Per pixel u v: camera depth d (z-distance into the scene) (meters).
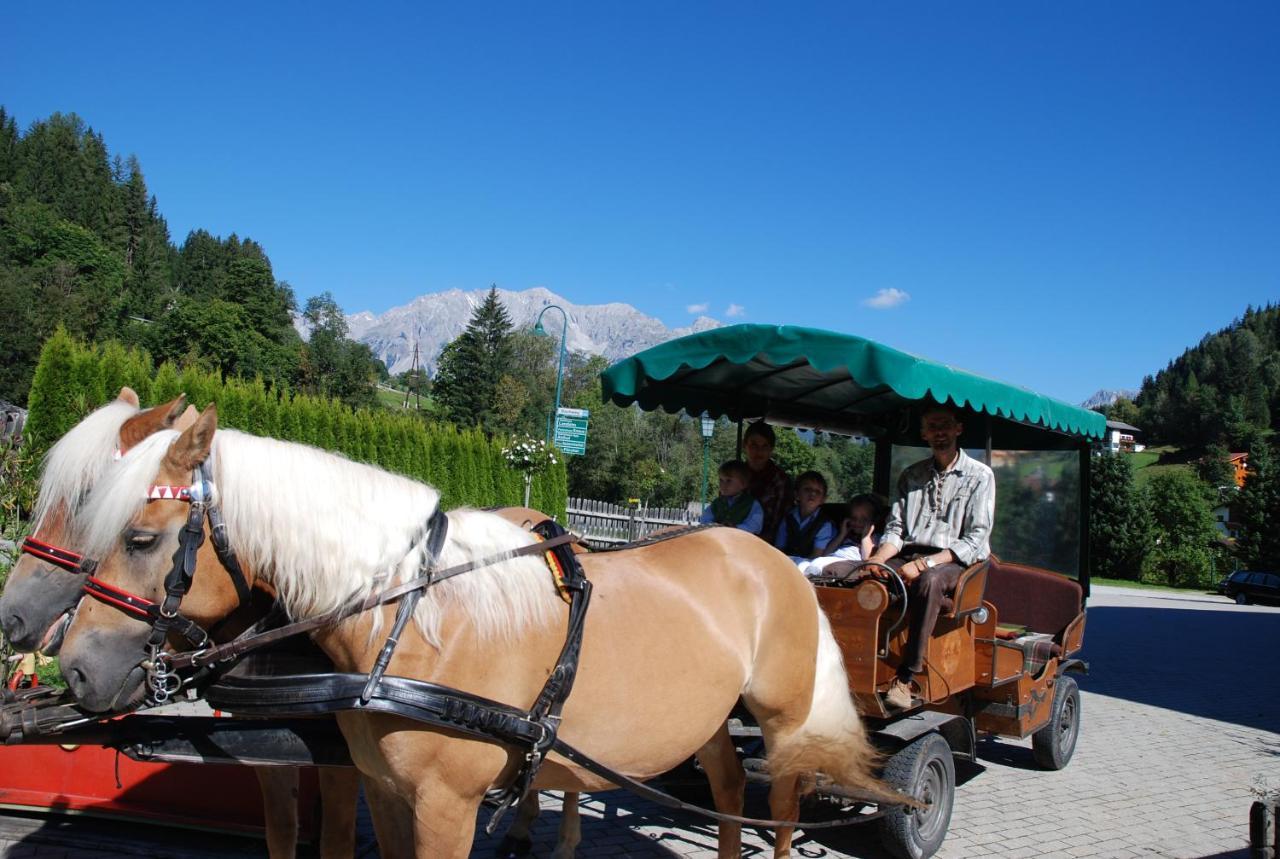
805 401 6.95
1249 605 33.69
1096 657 14.51
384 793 2.79
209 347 75.25
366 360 92.62
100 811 4.25
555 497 25.42
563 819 4.43
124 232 116.44
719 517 5.58
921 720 4.77
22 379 61.22
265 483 2.55
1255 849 3.58
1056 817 5.78
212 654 2.50
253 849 4.16
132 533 2.39
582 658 2.83
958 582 4.61
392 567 2.61
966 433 7.18
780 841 3.79
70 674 2.33
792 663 3.58
